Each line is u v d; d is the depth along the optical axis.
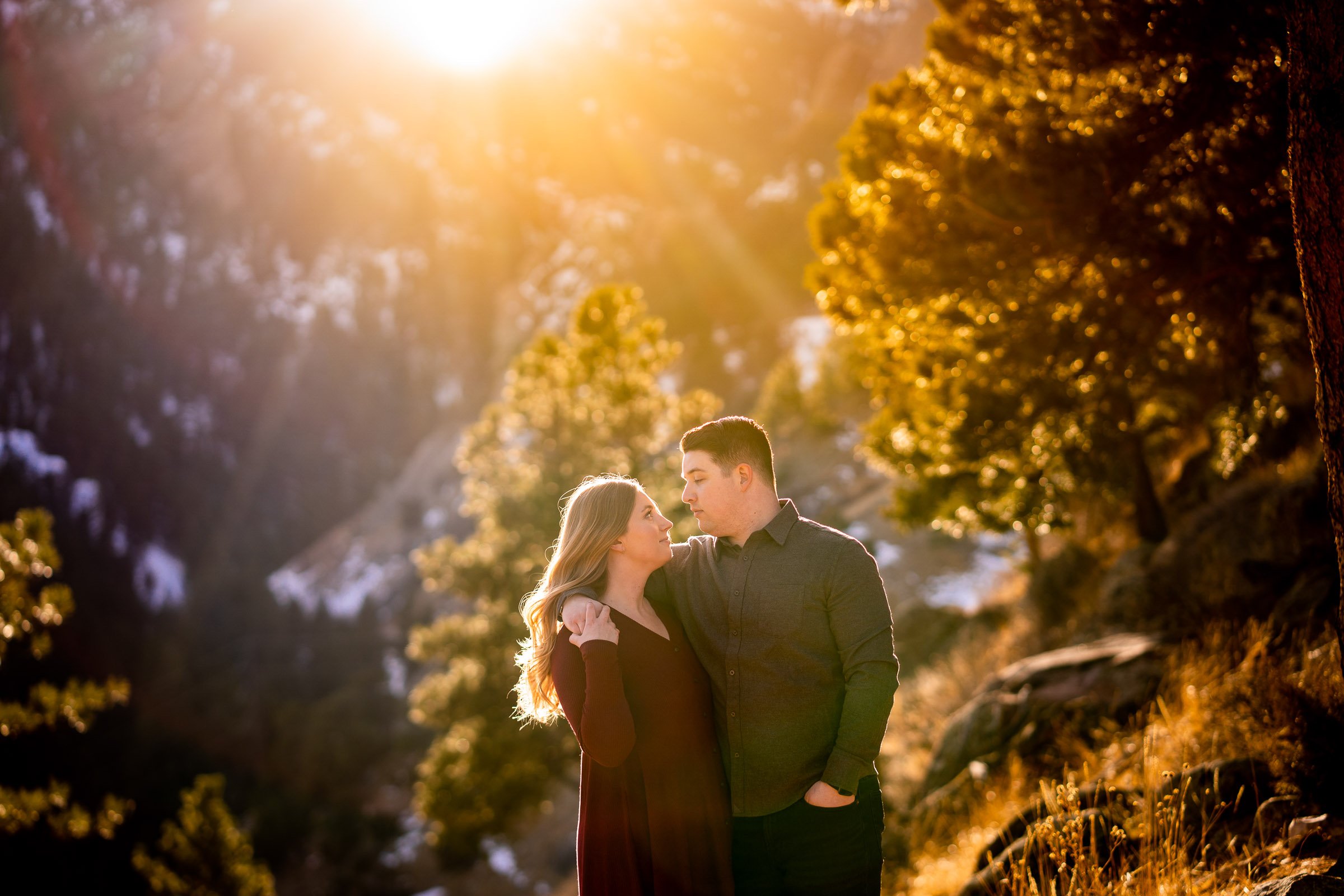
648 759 2.70
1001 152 6.03
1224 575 7.01
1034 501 9.77
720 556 2.92
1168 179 5.94
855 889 2.69
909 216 6.64
